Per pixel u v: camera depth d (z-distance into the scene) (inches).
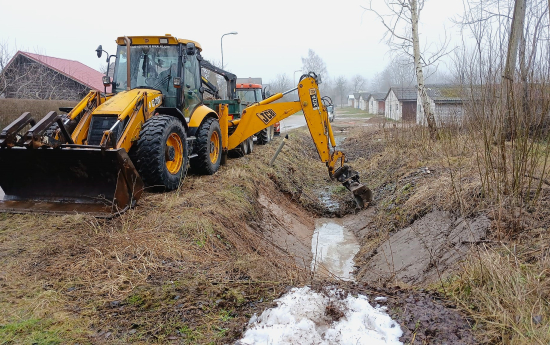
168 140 270.4
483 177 249.6
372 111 2150.6
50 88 827.4
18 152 210.4
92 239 187.6
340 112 2415.1
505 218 195.8
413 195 289.3
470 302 135.7
